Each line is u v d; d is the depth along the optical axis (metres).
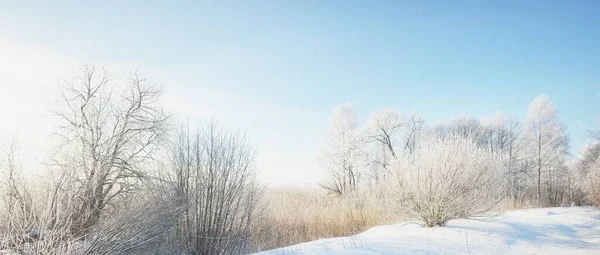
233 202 8.14
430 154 10.33
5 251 5.41
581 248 8.20
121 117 11.11
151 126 11.04
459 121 40.75
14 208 6.12
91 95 10.97
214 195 7.86
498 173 11.15
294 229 12.42
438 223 9.84
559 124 36.97
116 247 6.27
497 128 41.12
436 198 9.70
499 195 11.03
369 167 31.34
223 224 7.90
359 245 7.51
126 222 6.69
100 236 6.23
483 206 10.16
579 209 18.91
